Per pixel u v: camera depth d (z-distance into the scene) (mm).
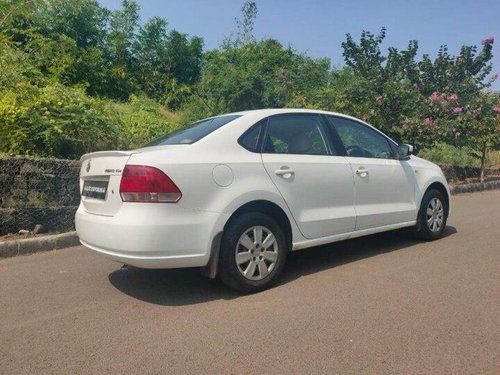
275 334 3277
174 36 19016
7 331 3447
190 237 3750
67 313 3771
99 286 4434
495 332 3240
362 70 13281
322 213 4629
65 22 15375
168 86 17047
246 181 4082
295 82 13586
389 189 5340
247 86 11484
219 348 3094
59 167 6473
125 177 3734
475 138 12344
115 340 3262
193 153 3918
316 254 5426
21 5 8891
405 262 4992
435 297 3916
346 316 3555
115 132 8281
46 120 7230
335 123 5102
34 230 6121
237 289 4055
